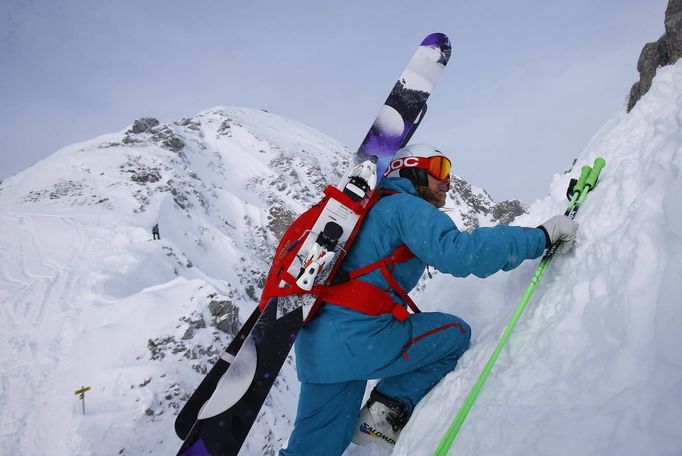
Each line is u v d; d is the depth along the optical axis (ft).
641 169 6.29
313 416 6.88
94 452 68.90
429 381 7.10
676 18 12.56
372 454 7.67
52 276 118.93
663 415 3.30
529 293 6.09
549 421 4.24
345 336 6.32
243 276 184.14
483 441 4.89
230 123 342.64
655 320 4.01
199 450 5.84
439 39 7.74
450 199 283.59
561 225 6.41
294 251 6.56
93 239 144.66
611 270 5.28
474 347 6.97
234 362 6.21
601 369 4.35
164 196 196.03
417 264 6.75
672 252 4.51
